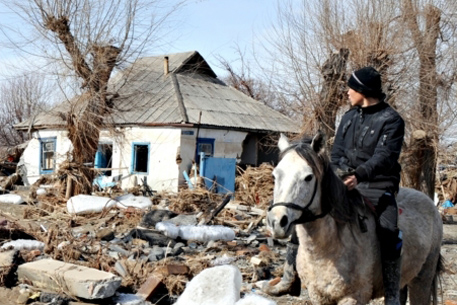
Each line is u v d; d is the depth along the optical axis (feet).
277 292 14.71
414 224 15.21
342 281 12.50
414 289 16.66
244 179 54.70
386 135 13.11
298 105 46.14
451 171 79.10
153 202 47.44
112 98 48.03
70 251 25.36
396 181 13.91
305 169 11.46
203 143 67.15
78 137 46.01
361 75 13.50
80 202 40.78
